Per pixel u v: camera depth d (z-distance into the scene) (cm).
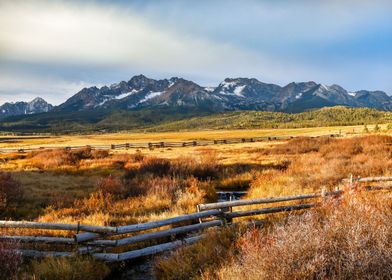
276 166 2094
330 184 1230
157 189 1314
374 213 527
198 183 1455
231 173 1844
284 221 667
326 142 3319
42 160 2822
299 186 1213
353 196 700
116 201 1204
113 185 1371
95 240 661
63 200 1229
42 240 653
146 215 986
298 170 1669
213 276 473
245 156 3005
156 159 2172
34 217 1044
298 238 426
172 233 691
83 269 554
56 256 620
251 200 775
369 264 377
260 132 16062
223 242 605
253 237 523
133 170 1894
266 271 389
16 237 651
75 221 918
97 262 591
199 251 572
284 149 3231
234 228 679
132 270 609
